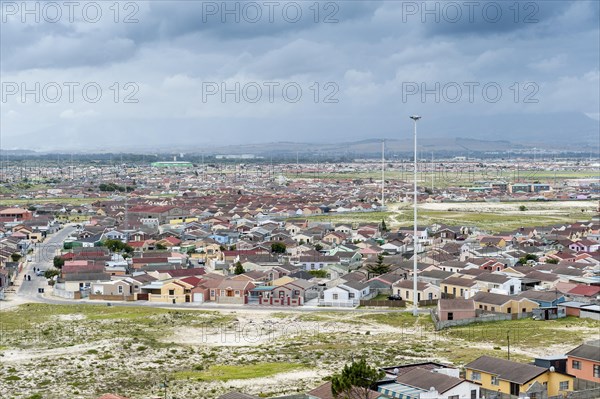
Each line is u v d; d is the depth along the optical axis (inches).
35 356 4722.0
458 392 3225.9
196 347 4968.0
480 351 4653.1
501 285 6530.5
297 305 6545.3
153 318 5954.7
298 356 4633.4
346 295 6496.1
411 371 3440.0
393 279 7165.4
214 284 6796.3
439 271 7377.0
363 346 4877.0
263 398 3528.5
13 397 3791.8
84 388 3949.3
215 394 3777.1
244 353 4766.2
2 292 6993.1
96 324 5728.3
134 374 4259.4
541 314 5777.6
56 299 6889.8
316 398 3408.0
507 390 3486.7
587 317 5767.7
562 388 3526.1
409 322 5748.0
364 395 3216.0
